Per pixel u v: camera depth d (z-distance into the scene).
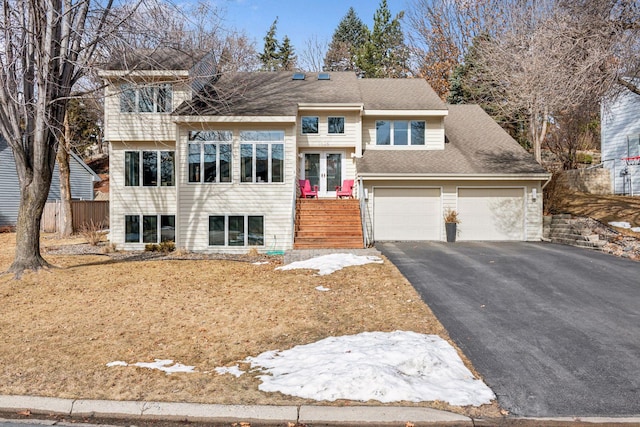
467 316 7.84
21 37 10.95
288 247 17.45
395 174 17.66
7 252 16.77
